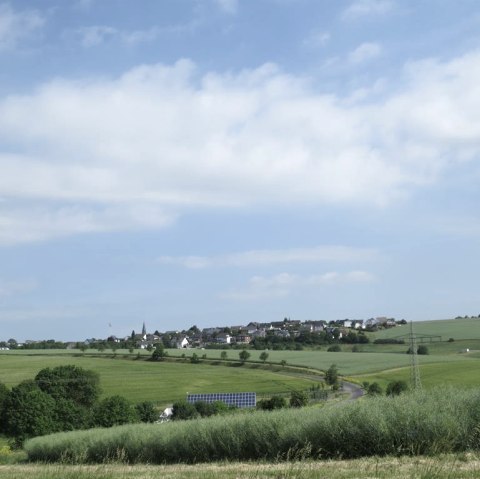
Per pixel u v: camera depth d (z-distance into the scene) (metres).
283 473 14.52
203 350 198.25
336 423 19.53
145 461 26.47
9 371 144.50
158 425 29.66
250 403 101.38
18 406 83.12
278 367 152.88
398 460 16.31
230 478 14.55
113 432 31.00
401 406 18.84
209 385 130.12
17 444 79.25
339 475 13.68
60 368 109.75
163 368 155.00
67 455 31.11
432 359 139.38
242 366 158.50
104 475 16.19
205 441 23.95
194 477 15.33
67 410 84.44
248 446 22.62
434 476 12.47
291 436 20.77
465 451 17.09
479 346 154.00
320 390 110.12
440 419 17.70
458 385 21.11
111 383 132.12
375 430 18.64
